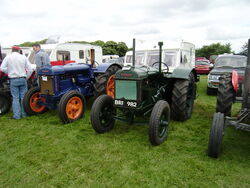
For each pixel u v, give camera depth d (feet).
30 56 25.86
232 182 7.11
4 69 13.83
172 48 18.92
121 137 10.85
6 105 15.74
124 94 10.19
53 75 13.51
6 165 8.36
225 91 10.64
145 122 10.59
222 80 11.19
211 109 16.55
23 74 14.42
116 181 7.24
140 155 8.93
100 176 7.52
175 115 12.74
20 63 14.15
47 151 9.45
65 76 14.71
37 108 15.46
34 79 18.81
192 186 6.95
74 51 29.37
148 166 8.10
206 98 21.17
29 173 7.79
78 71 15.55
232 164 8.18
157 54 19.25
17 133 11.69
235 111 15.58
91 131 11.73
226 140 10.44
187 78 11.87
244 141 10.32
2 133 11.73
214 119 8.43
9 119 14.35
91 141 10.40
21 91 14.80
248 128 7.98
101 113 11.14
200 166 8.04
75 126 12.60
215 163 8.24
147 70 10.96
